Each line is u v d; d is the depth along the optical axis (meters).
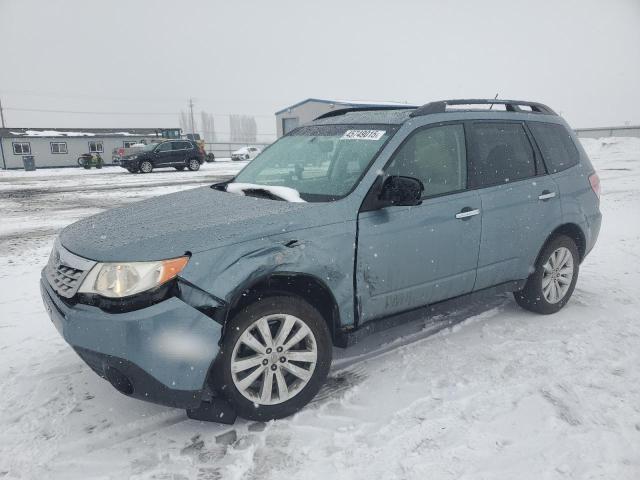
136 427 2.84
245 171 4.09
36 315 4.66
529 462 2.48
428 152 3.49
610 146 26.44
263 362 2.79
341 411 2.96
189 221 2.88
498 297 4.89
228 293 2.57
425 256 3.35
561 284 4.45
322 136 3.83
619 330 4.04
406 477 2.38
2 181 22.45
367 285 3.12
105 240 2.72
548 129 4.41
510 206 3.81
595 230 4.64
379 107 4.31
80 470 2.49
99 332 2.43
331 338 3.11
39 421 2.90
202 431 2.80
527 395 3.08
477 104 3.99
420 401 3.04
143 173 26.00
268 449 2.62
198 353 2.50
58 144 39.56
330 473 2.43
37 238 8.55
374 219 3.11
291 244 2.79
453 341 3.88
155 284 2.47
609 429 2.73
